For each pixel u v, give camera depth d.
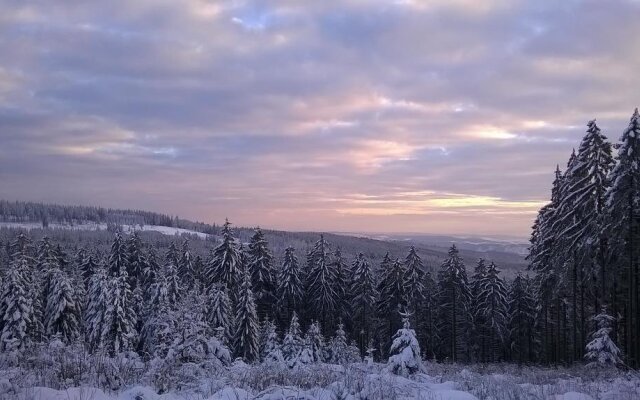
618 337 32.91
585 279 33.81
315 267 59.34
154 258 61.16
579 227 32.66
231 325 41.19
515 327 57.31
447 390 10.89
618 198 27.39
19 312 33.00
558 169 41.28
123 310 33.41
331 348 34.53
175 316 14.28
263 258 58.06
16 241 64.69
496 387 11.85
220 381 10.84
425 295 58.94
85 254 66.12
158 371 11.05
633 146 26.64
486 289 55.31
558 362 41.72
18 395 7.91
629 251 27.59
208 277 54.38
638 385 14.55
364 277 59.72
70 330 38.97
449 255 57.38
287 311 59.62
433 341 59.62
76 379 10.09
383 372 13.98
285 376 11.77
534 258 44.47
